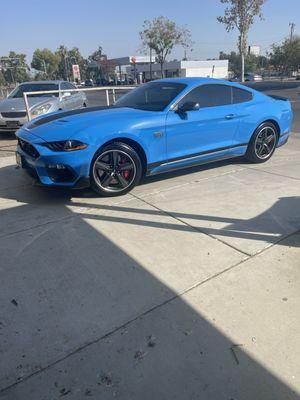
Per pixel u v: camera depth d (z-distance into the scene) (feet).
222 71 221.87
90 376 6.89
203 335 7.77
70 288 9.41
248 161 20.54
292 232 11.97
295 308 8.50
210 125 17.33
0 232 12.46
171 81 17.90
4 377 6.91
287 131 21.33
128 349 7.47
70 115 15.94
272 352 7.33
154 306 8.67
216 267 10.16
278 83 125.59
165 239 11.74
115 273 9.99
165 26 158.10
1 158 22.95
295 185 16.39
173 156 16.57
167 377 6.84
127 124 14.88
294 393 6.49
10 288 9.47
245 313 8.37
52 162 14.03
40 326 8.14
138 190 16.30
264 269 9.98
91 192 16.06
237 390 6.57
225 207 14.12
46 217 13.57
